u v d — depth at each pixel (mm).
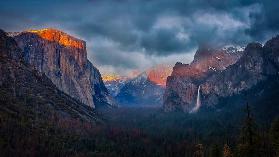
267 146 110938
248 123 100250
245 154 99562
